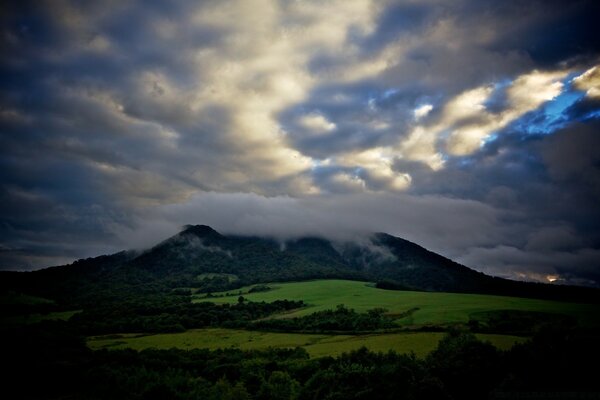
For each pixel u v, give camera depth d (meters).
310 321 149.25
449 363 74.94
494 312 145.88
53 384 84.25
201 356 103.75
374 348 101.88
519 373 70.38
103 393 80.69
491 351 76.69
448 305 167.50
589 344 73.25
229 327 153.12
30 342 101.00
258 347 114.12
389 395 67.31
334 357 95.81
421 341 107.00
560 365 69.44
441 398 66.75
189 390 80.31
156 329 146.12
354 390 69.69
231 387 79.50
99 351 104.12
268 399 75.31
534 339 78.19
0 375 85.00
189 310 176.38
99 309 178.62
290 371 87.62
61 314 174.62
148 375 86.25
